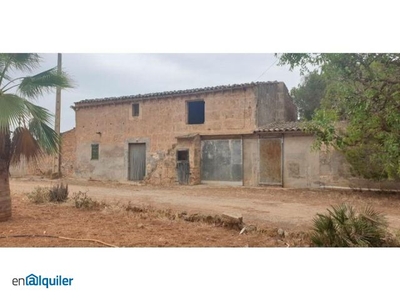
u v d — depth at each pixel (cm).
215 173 1741
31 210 879
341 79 547
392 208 993
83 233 648
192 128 1797
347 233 545
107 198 1169
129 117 1994
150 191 1444
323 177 1472
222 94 1728
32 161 773
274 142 1603
